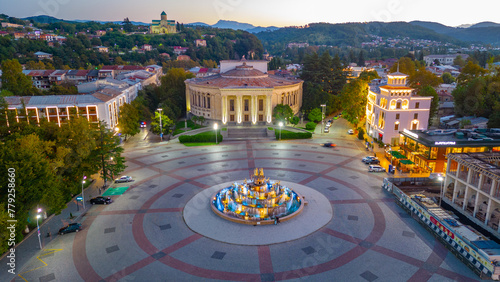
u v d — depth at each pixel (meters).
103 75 191.62
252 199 51.03
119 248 41.03
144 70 198.00
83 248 41.12
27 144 45.97
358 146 90.56
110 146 61.25
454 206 51.81
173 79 143.12
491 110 102.94
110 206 53.38
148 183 63.59
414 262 37.56
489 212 44.50
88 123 59.81
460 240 38.00
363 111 112.19
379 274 35.38
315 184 61.81
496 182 43.41
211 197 56.19
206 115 119.19
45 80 185.25
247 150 87.12
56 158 50.97
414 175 66.62
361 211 50.50
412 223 46.81
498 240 42.28
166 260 38.38
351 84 136.62
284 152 84.69
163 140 99.75
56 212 45.62
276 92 116.81
